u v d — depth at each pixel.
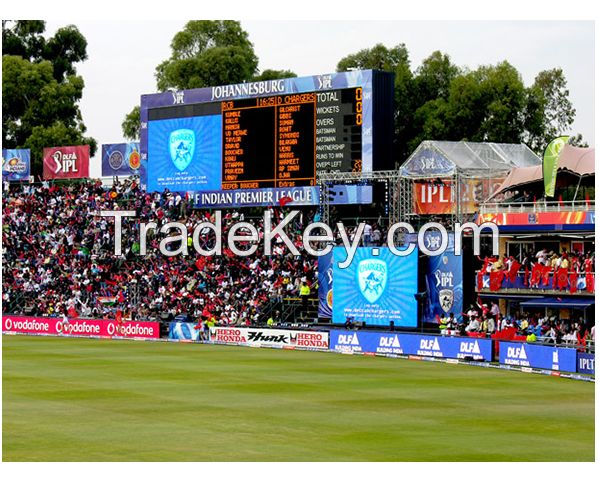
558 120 102.62
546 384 54.25
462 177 73.25
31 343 78.81
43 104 123.56
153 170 87.00
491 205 73.19
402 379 56.41
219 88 82.50
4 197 100.94
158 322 82.56
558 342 64.56
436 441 38.59
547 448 37.38
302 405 47.09
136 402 47.81
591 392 51.28
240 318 81.06
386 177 74.31
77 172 99.88
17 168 101.75
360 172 75.06
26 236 97.75
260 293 82.25
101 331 85.25
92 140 124.56
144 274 89.19
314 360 66.38
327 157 76.56
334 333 72.69
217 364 63.88
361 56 107.81
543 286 68.81
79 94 126.44
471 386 53.50
